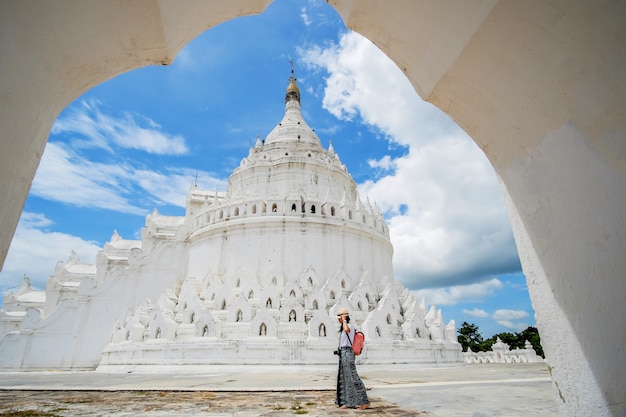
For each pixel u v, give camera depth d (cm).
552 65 381
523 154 469
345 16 599
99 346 4109
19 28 348
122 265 4950
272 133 5759
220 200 5091
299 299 3322
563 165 399
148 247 4941
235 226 3916
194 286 3750
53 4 364
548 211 431
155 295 4409
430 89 557
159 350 3025
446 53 480
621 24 308
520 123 456
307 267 3584
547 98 404
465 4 413
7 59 345
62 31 397
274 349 2819
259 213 3903
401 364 3041
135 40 483
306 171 4641
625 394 344
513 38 396
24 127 401
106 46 466
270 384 1761
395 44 573
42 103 429
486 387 1509
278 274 3547
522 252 492
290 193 4138
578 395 397
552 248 430
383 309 3338
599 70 340
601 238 358
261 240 3784
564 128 391
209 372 2723
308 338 2950
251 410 1016
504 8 369
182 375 2562
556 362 435
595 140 356
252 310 3145
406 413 922
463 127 572
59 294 5053
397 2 494
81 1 386
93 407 1127
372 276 4053
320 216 3900
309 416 909
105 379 2319
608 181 346
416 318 3531
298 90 6438
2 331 4731
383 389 1469
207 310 3109
